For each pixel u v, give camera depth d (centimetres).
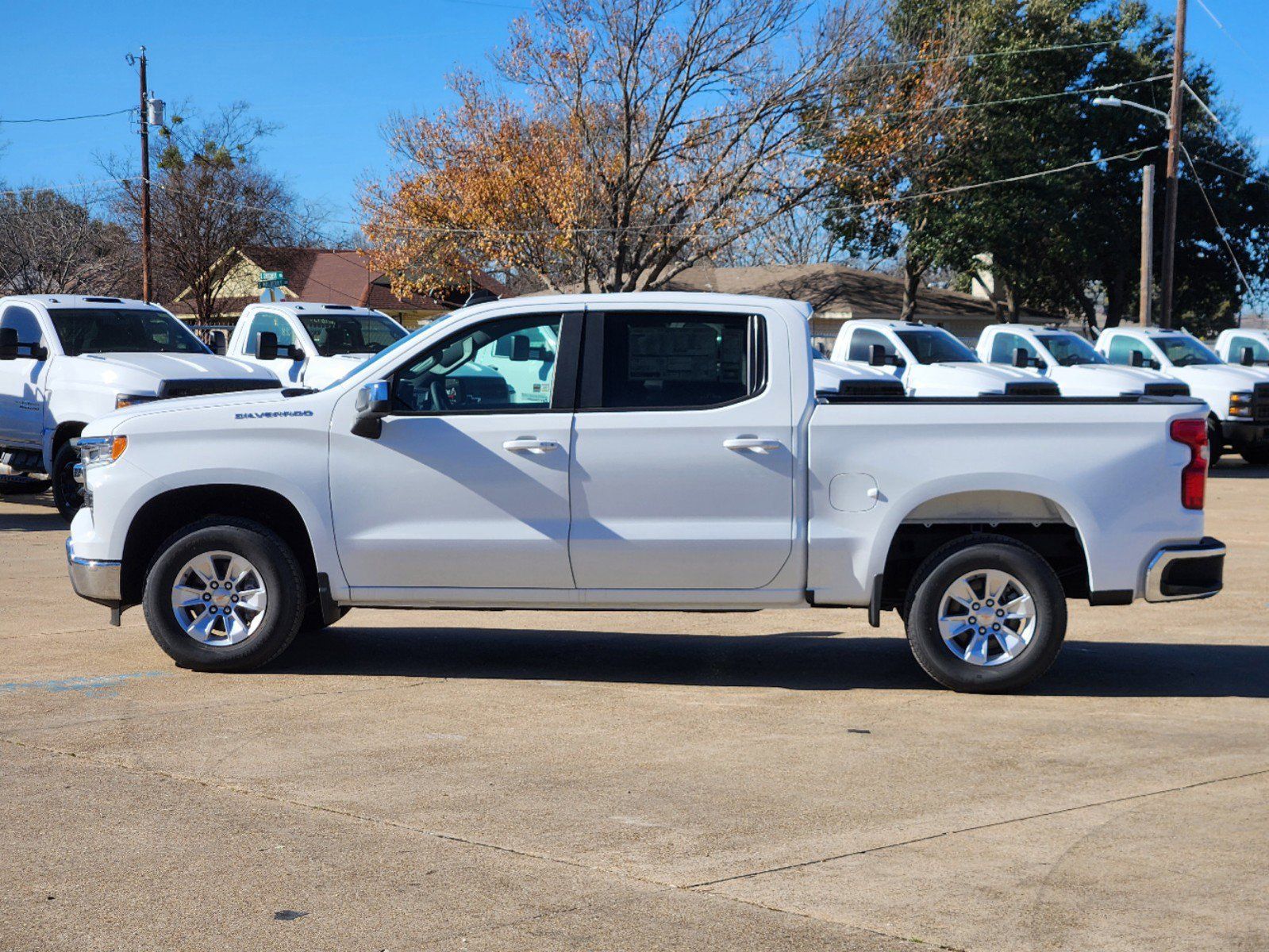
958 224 4603
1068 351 2061
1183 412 689
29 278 4931
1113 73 5016
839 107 4119
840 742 597
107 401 1352
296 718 636
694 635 866
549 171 4119
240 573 725
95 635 840
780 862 446
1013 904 411
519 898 416
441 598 714
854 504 686
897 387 1642
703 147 4072
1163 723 634
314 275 5066
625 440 691
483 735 606
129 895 418
